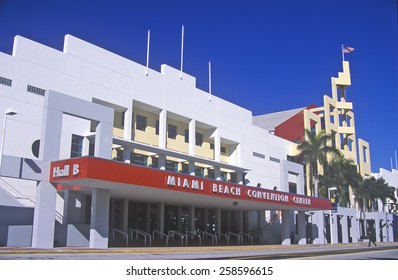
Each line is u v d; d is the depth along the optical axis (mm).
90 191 31297
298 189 50906
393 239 80125
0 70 30234
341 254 26047
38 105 32094
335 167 60125
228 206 45281
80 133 34750
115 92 37750
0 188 28641
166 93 42875
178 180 31484
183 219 44406
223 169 50094
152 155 41688
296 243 51156
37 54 32594
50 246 25891
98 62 36844
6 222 28609
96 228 28047
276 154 59188
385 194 76375
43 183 26172
